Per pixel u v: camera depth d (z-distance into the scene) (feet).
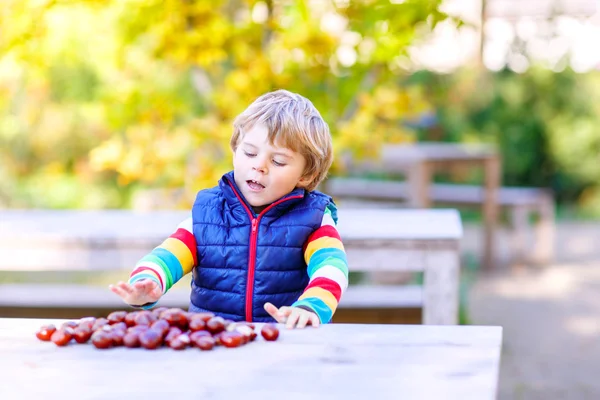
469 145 31.07
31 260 9.25
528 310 17.01
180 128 12.96
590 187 32.42
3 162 25.67
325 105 12.32
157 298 5.07
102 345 4.33
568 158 32.04
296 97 6.14
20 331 4.68
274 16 12.15
